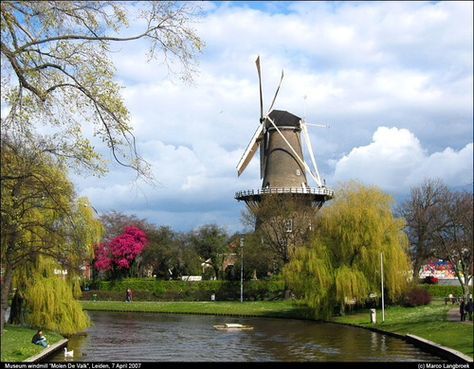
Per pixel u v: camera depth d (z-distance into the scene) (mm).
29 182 21625
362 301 50312
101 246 85312
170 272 95125
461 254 63969
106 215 99500
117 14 16859
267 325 47469
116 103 17906
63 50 17609
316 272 49906
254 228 80875
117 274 88750
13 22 15945
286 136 80000
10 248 25172
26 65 16984
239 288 78312
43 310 35219
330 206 52656
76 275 37000
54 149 19516
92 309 69188
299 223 71938
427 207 71250
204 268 95250
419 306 53531
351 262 50812
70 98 17922
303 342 35406
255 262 77562
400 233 51719
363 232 50031
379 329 40094
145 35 17188
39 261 35031
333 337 37688
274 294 75438
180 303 73500
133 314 63219
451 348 27766
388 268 49188
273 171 79625
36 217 28906
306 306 57844
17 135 17859
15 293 37125
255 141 82875
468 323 35375
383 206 51812
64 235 28469
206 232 89375
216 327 45250
